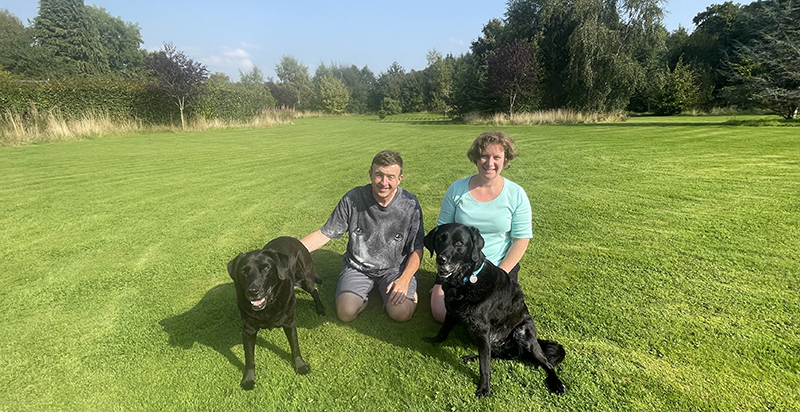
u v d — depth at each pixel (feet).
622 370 7.82
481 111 107.76
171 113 72.69
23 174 28.78
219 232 16.83
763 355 8.07
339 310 9.80
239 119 92.38
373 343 9.14
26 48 137.90
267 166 33.01
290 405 7.25
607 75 86.84
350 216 10.46
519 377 7.86
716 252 13.17
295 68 240.94
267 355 8.78
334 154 40.65
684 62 127.75
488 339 7.64
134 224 17.85
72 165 32.60
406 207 10.27
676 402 6.96
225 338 9.42
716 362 7.93
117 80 65.82
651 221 16.48
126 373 8.23
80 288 11.99
